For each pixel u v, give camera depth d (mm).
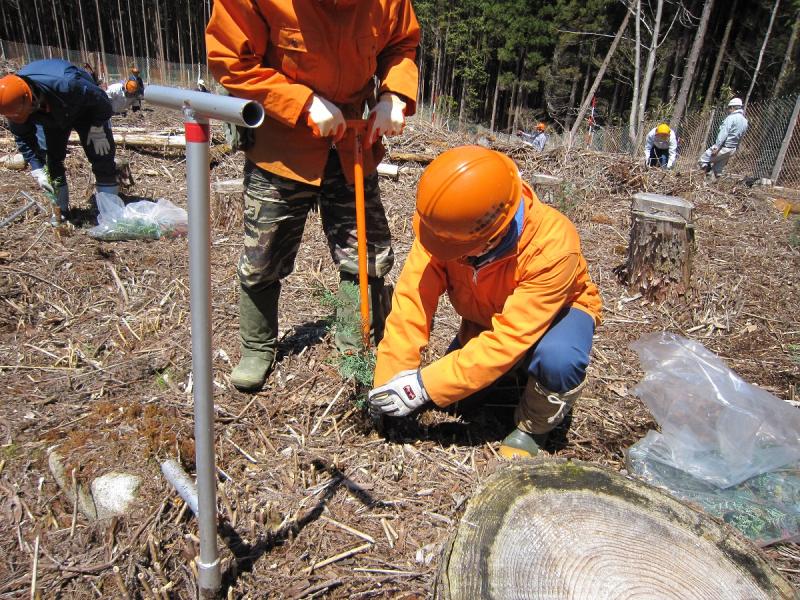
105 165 4832
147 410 2453
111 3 26922
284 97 2094
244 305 2641
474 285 2221
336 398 2641
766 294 4445
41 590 1757
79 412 2508
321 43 2121
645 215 4156
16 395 2613
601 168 7883
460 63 30469
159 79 21328
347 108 2385
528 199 2059
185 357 2967
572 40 27656
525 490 1598
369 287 2750
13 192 5465
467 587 1365
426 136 8766
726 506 2146
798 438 2447
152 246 4438
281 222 2475
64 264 3973
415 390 2152
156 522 1942
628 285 4398
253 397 2654
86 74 4469
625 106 30734
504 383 2750
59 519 2020
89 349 3027
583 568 1407
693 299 4160
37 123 4457
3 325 3215
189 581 1789
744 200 7660
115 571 1807
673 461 2348
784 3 23891
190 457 2211
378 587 1811
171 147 7309
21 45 21641
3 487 2123
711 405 2602
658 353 3061
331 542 1955
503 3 29000
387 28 2299
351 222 2590
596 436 2584
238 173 6492
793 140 11102
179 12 26875
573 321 2186
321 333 3199
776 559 1982
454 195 1828
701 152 13742
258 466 2258
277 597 1761
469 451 2408
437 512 2098
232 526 1966
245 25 2092
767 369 3350
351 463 2301
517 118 29531
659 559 1439
